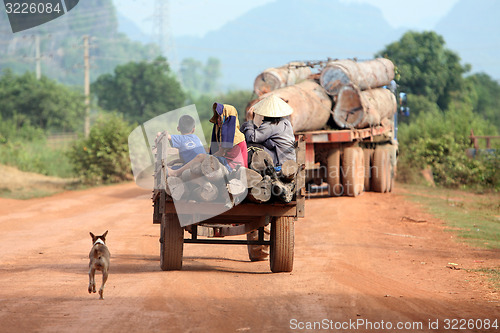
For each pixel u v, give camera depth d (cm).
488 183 4606
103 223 2794
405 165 5253
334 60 3719
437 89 10075
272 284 1375
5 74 12025
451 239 2281
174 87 14362
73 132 11181
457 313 1130
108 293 1246
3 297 1210
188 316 1049
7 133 8106
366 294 1274
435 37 10256
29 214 3184
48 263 1736
